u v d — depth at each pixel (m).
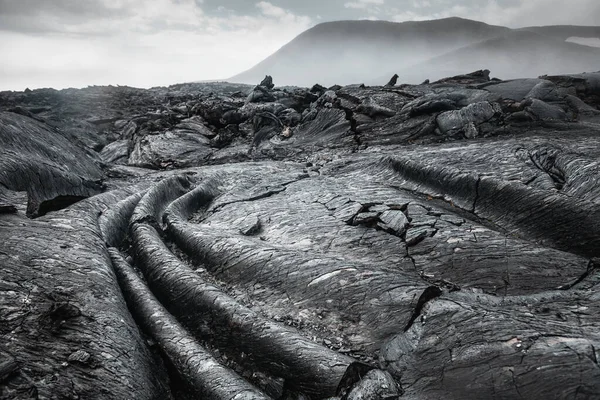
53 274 5.14
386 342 4.61
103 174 11.70
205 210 9.67
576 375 3.42
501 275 5.62
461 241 6.38
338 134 15.25
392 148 12.76
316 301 5.46
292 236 7.47
